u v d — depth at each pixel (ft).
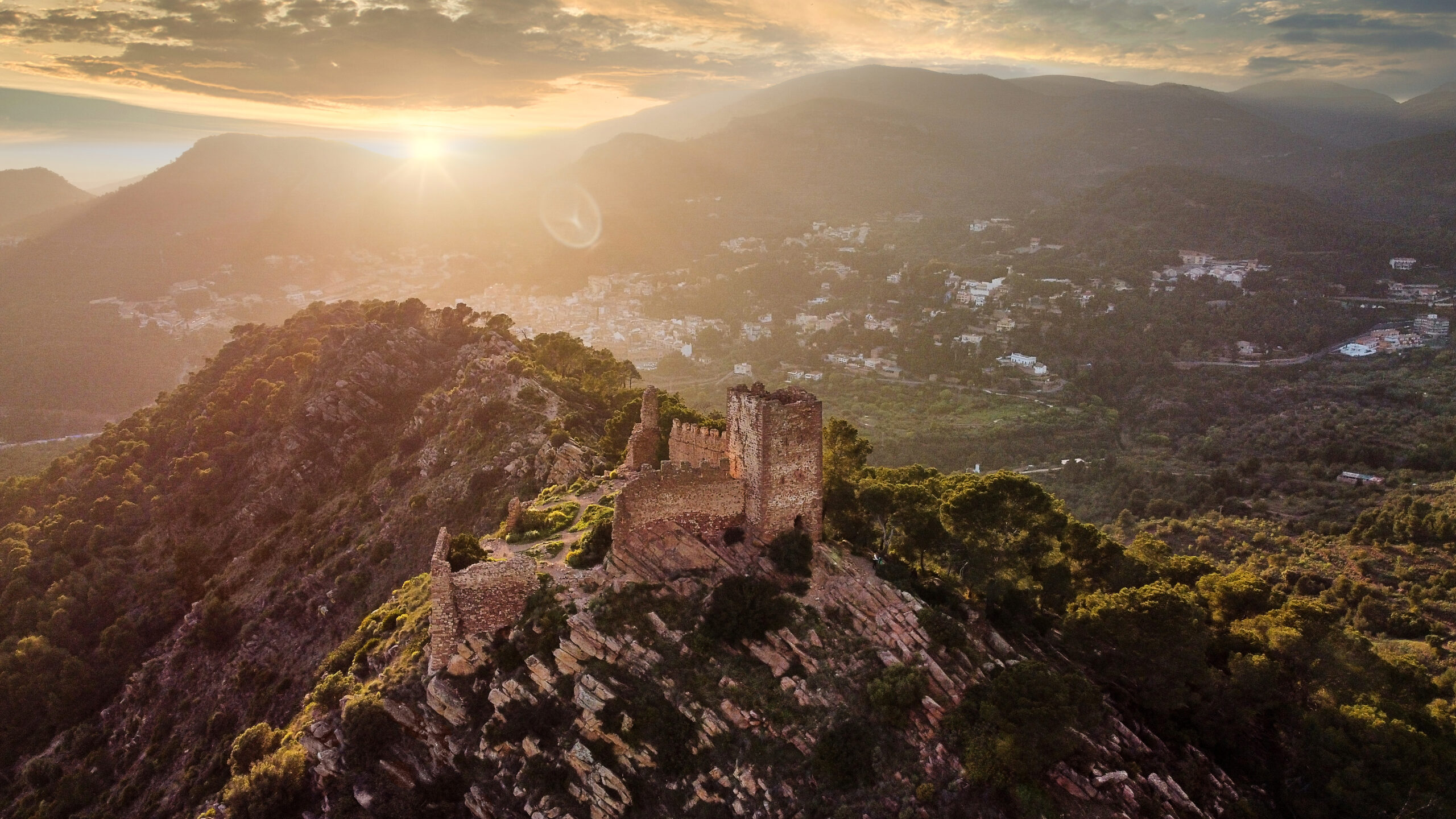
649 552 202.28
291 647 334.44
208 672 343.87
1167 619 205.87
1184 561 276.82
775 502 204.54
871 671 178.50
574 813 168.86
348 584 343.26
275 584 373.20
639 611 190.60
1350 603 367.86
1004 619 217.36
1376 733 190.60
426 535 355.36
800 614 188.75
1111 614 209.97
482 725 187.32
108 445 531.91
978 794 162.91
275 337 595.06
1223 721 209.36
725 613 186.39
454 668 194.49
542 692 183.73
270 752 224.33
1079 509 574.15
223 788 265.34
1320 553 429.38
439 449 408.87
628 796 167.12
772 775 163.73
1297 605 225.76
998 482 234.79
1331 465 588.09
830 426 265.34
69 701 345.72
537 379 437.99
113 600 410.72
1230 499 537.24
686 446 252.21
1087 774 173.47
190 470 468.75
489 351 499.10
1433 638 324.39
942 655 183.73
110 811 293.84
